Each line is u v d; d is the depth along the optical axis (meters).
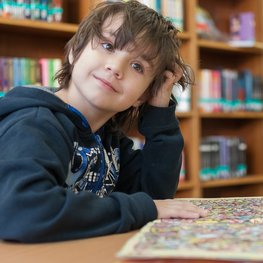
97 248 0.58
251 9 2.97
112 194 0.72
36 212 0.60
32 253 0.56
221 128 3.01
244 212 0.73
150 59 0.90
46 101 0.81
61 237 0.62
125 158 1.12
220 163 2.68
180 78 1.07
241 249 0.45
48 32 2.11
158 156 1.07
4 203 0.61
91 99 0.88
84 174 0.91
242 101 2.79
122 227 0.67
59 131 0.76
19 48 2.18
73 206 0.62
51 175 0.67
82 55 0.91
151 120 1.06
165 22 1.00
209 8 2.95
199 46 2.56
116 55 0.87
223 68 3.02
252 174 2.99
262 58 2.97
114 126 1.05
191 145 2.48
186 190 2.48
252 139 3.02
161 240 0.50
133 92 0.89
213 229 0.56
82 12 2.13
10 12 1.90
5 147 0.70
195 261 0.44
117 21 0.90
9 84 1.91
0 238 0.62
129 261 0.44
